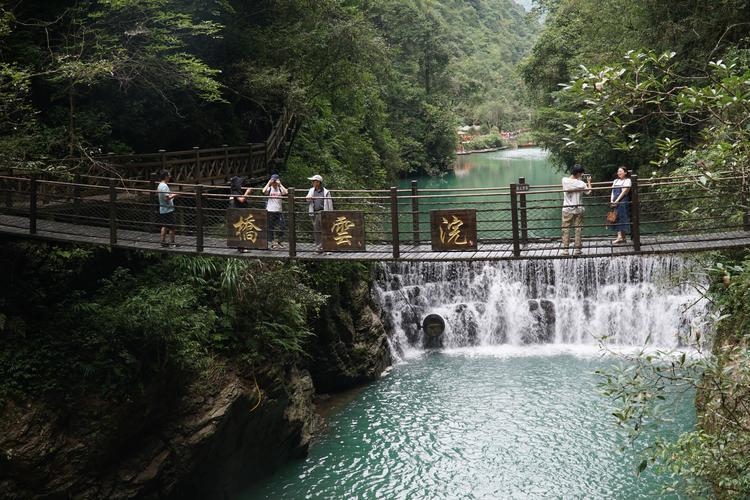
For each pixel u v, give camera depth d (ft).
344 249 45.78
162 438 46.70
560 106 136.36
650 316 79.20
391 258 44.80
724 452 28.27
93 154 62.90
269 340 54.19
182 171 66.28
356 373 69.36
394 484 51.03
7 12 59.57
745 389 32.60
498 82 446.60
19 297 46.29
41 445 40.83
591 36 110.73
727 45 76.07
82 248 49.60
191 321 48.44
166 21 71.61
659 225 70.54
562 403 63.00
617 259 81.00
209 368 49.47
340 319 68.69
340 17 89.10
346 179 96.99
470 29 541.75
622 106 28.25
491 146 355.56
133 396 44.55
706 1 78.69
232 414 49.06
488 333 82.94
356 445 57.26
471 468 52.70
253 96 86.48
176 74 67.31
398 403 65.36
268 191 52.85
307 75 91.66
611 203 43.60
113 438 43.68
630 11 91.15
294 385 57.21
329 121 109.81
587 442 55.67
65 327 45.62
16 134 58.39
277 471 54.13
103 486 43.73
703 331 73.87
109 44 65.46
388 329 81.35
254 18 90.94
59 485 41.50
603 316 80.94
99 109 73.05
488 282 84.48
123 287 49.75
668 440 53.78
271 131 91.81
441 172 231.09
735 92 26.89
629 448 54.03
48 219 52.70
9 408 41.14
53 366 43.34
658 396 28.19
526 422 59.62
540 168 236.43
